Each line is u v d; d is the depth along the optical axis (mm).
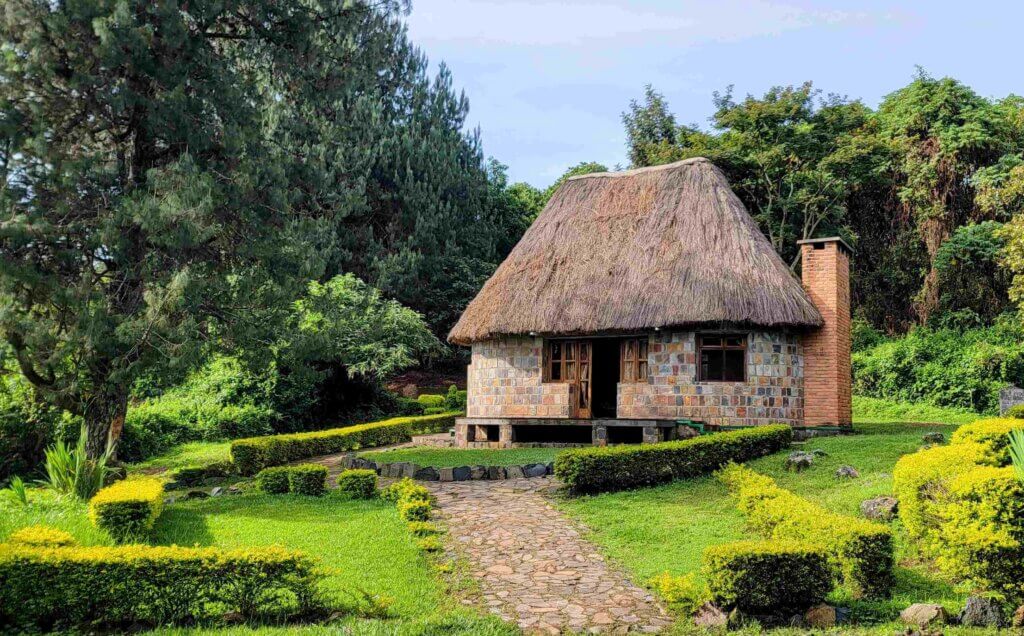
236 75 16656
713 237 19922
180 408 23875
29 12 14000
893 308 38281
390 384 40469
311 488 13945
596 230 21828
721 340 19469
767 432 15703
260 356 16844
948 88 35969
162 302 13695
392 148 39094
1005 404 21781
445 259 40125
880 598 8078
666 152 34750
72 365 14844
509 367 21188
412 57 41750
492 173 53188
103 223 13984
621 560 9875
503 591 8844
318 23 18438
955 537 7922
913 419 28406
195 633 7215
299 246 17328
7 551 7559
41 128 14086
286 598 8008
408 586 8891
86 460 12852
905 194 36000
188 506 13102
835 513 10438
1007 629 7066
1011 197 30656
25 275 13500
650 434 18719
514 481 14930
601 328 19172
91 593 7504
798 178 31922
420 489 13164
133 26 14180
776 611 7727
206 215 14781
